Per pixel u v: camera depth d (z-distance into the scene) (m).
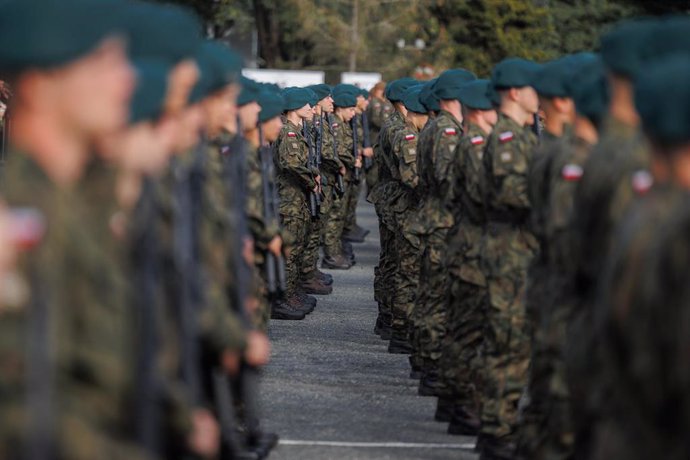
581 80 14.98
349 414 21.64
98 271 8.16
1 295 7.63
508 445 18.17
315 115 38.03
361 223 57.62
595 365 11.52
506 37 105.25
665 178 9.80
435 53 107.38
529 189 15.80
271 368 25.67
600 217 12.72
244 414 17.41
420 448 19.30
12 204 8.01
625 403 9.88
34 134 8.16
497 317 18.06
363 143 43.03
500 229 18.14
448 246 20.31
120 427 8.33
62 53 7.99
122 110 8.38
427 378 23.38
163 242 10.37
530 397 15.13
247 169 16.70
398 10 110.75
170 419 9.42
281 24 115.75
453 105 23.73
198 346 10.91
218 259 13.18
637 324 9.60
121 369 8.21
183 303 10.38
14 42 7.99
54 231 8.02
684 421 9.48
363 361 26.84
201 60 13.78
